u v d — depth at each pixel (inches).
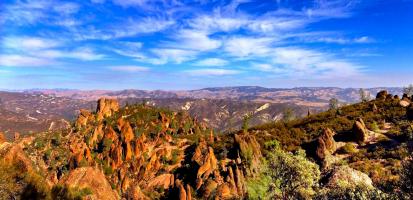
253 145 3385.8
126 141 4712.1
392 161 2578.7
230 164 3238.2
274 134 4104.3
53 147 5506.9
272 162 1525.6
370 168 2502.5
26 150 5344.5
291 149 3405.5
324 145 3129.9
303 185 1446.9
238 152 3282.5
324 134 3289.9
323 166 2883.9
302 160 1481.3
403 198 1063.6
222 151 3722.9
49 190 1192.2
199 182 3043.8
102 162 4566.9
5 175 1076.5
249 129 5073.8
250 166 2974.9
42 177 1240.8
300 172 1448.1
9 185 1073.5
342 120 3993.6
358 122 3380.9
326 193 1302.9
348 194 1188.5
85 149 4685.0
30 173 1162.0
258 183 2357.3
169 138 5423.2
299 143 3567.9
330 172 2066.9
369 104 4534.9
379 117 3885.3
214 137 5088.6
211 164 3294.8
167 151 4530.0
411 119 3651.6
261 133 4308.6
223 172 3058.6
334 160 2947.8
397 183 1127.6
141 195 2997.0
